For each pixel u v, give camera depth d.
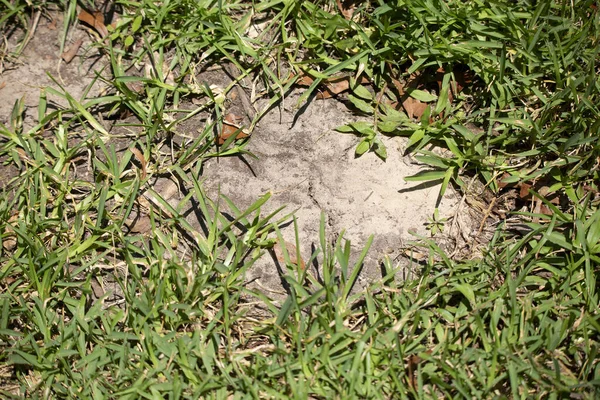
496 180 1.31
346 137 1.34
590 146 1.30
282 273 1.29
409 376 1.22
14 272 1.29
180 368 1.24
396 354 1.23
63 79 1.37
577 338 1.24
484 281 1.27
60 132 1.33
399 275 1.28
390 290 1.26
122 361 1.24
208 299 1.26
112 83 1.34
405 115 1.34
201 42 1.36
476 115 1.33
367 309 1.26
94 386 1.24
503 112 1.33
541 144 1.31
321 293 1.24
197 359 1.25
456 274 1.27
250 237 1.29
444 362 1.22
